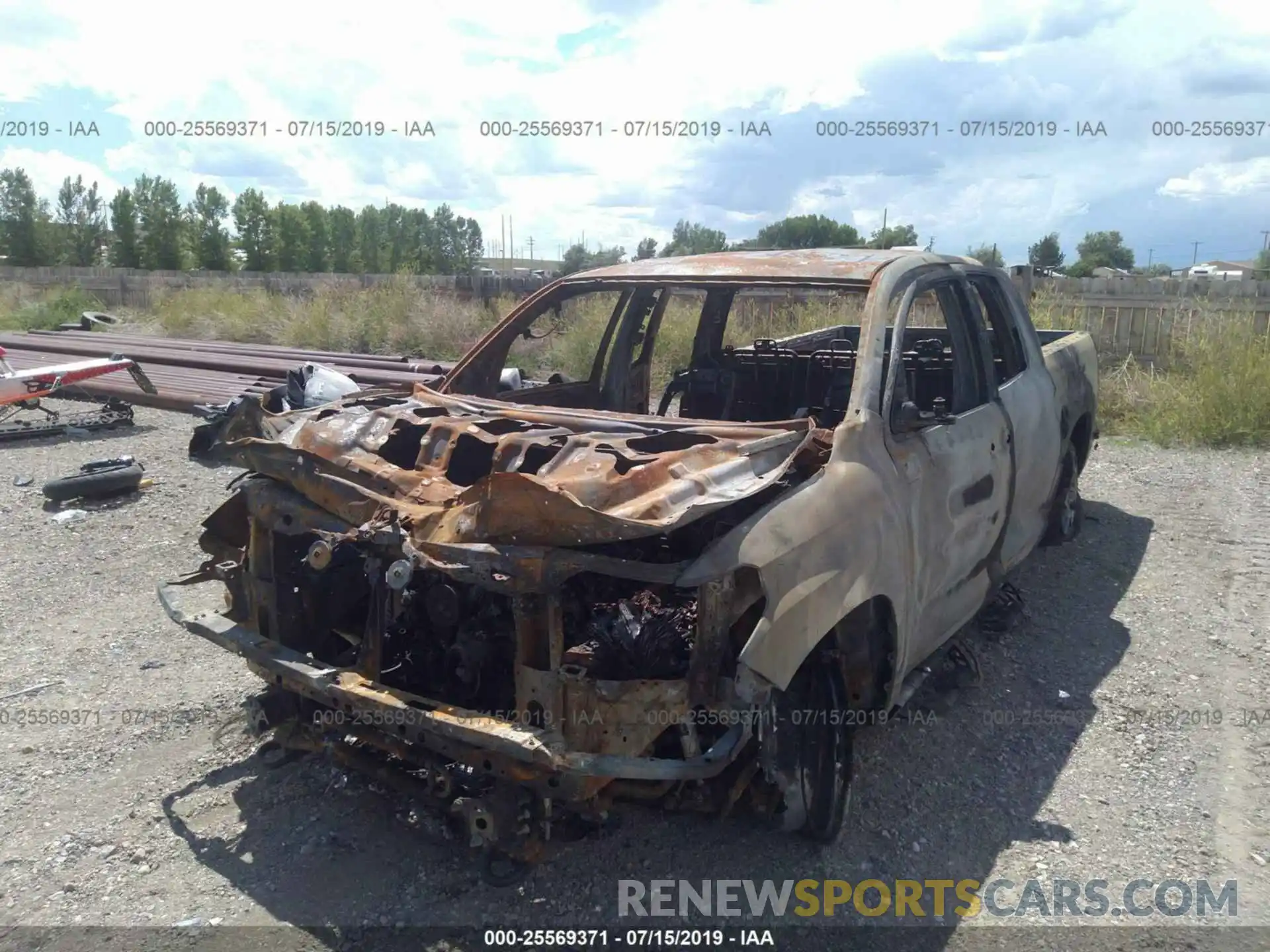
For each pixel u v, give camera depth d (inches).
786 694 126.0
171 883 126.3
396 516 122.5
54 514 280.5
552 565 111.4
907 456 142.5
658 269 176.2
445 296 689.0
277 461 138.9
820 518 122.5
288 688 132.1
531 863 120.0
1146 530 261.7
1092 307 461.4
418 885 125.3
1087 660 187.6
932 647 156.7
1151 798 143.5
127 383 472.4
